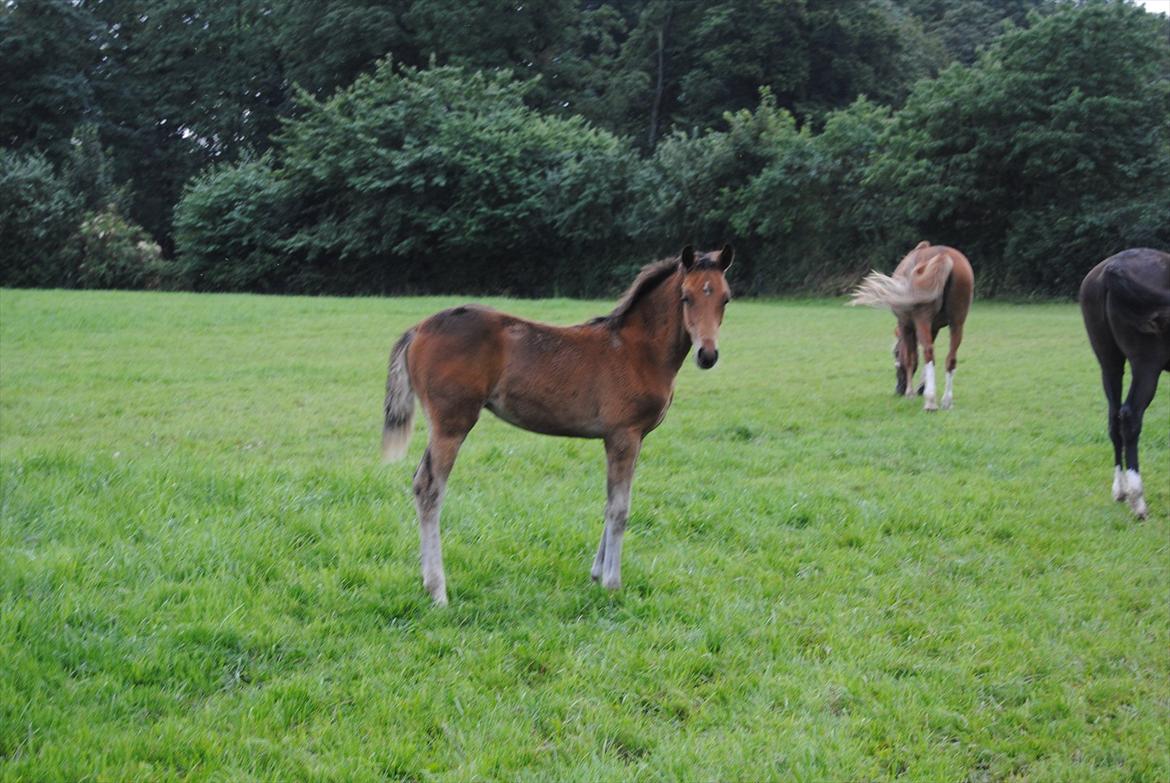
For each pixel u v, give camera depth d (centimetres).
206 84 5000
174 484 677
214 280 3884
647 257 3756
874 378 1445
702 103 4597
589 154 3700
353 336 1888
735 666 482
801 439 1004
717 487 794
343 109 3966
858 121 3562
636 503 729
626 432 557
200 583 517
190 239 3897
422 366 540
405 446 563
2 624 446
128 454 856
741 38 4553
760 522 702
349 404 1174
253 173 3962
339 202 3891
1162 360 738
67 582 500
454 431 536
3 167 3872
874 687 463
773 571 607
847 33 4488
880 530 693
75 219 3891
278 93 5272
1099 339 789
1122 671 495
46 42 4641
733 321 2375
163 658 442
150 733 389
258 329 1983
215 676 440
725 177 3622
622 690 452
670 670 470
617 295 3728
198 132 5122
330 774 372
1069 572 627
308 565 568
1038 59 3142
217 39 5047
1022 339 1964
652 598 554
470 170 3606
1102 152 3091
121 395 1215
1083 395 1283
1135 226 2939
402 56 4691
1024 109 3052
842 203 3531
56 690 414
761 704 444
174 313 2164
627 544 648
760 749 406
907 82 4766
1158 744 429
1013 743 426
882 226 3484
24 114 4659
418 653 475
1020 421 1102
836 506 741
